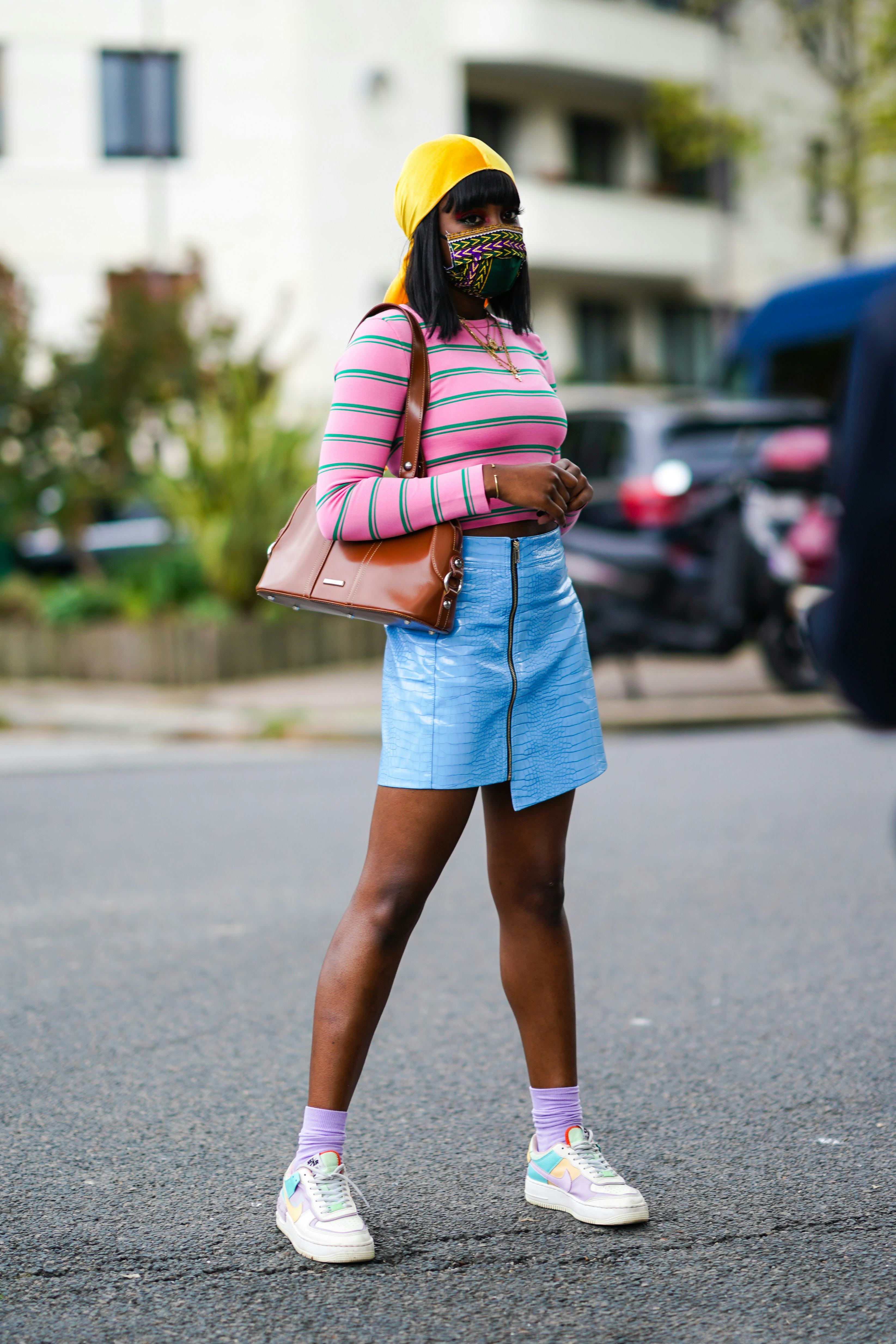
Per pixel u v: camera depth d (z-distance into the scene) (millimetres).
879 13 23578
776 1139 3193
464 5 23672
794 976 4395
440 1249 2680
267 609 13133
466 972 4496
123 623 13039
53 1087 3570
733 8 27531
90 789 7941
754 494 10102
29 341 13555
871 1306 2428
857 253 25484
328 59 22000
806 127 29750
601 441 10852
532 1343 2322
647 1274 2562
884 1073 3590
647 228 26641
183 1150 3178
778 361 16062
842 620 1743
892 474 1686
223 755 9289
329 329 22078
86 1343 2340
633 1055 3758
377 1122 3334
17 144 22062
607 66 25391
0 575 17203
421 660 2691
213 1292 2518
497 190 2652
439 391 2674
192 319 14094
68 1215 2844
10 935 4969
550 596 2754
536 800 2732
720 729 10016
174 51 22047
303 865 5969
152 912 5262
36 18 21859
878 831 6449
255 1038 3926
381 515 2621
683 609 10266
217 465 13195
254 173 22047
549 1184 2850
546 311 26797
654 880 5617
